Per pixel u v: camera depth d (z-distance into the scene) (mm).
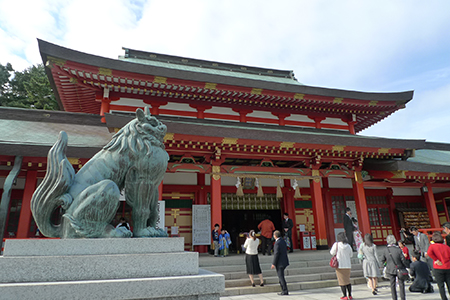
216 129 12914
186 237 16344
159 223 12273
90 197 4012
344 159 16125
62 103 18234
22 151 10430
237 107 17656
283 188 18750
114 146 4559
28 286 3105
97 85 14867
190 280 3650
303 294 9375
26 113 14492
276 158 15398
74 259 3475
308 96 17641
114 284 3346
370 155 15797
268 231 13477
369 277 9383
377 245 19922
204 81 15555
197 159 15164
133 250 3852
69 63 13273
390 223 20750
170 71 14891
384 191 21047
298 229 18719
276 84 16906
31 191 11438
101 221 4055
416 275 9555
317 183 15500
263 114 18312
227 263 11422
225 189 17500
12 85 35250
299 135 14047
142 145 4527
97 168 4441
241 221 20156
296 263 11930
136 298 3393
